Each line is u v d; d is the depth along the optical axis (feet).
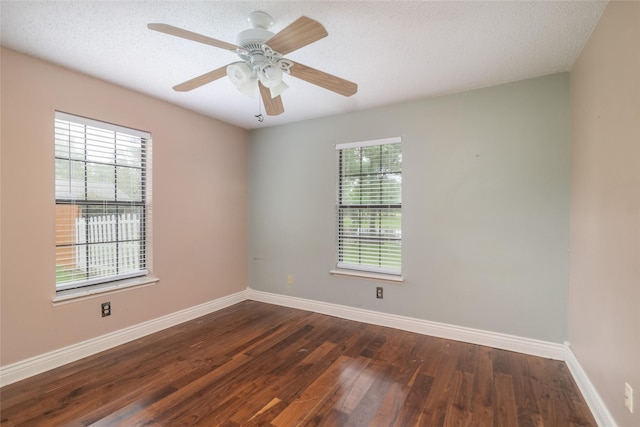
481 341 8.72
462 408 5.94
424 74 7.88
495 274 8.57
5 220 6.64
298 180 12.01
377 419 5.65
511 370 7.33
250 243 13.26
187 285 10.67
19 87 6.80
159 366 7.51
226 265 12.23
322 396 6.34
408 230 9.78
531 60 7.14
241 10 5.36
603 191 5.46
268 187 12.74
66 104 7.56
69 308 7.66
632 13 4.39
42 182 7.19
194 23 5.76
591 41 6.02
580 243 6.83
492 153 8.59
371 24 5.74
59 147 7.58
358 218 10.89
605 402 5.32
